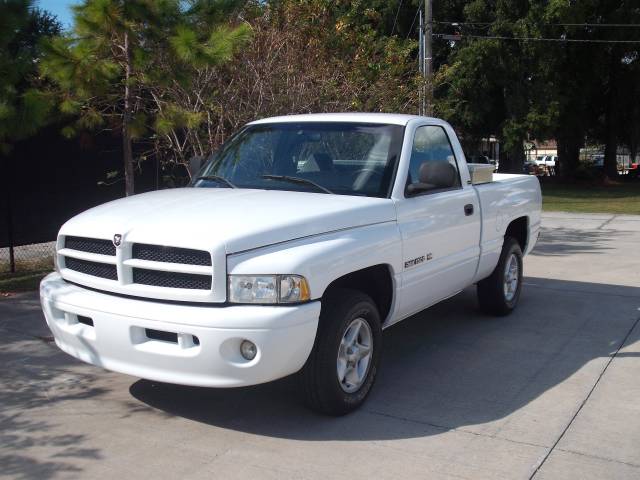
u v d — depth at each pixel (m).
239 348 4.17
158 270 4.30
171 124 8.63
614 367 5.95
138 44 8.15
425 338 6.80
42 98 7.84
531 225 8.02
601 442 4.46
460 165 6.43
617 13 30.62
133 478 3.95
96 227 4.64
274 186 5.52
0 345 6.33
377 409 4.96
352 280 5.10
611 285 9.45
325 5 12.50
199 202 4.91
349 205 4.92
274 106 10.61
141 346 4.30
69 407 4.98
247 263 4.19
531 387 5.46
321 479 3.94
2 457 4.21
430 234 5.65
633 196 29.70
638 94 34.50
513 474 4.01
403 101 14.41
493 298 7.42
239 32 8.17
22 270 9.67
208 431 4.57
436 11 30.56
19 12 7.53
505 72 29.73
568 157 39.91
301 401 4.77
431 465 4.11
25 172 9.71
